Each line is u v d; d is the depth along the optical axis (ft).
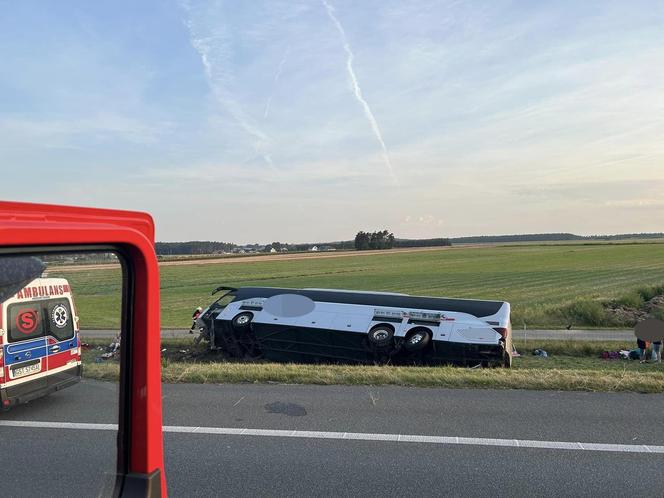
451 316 38.06
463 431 17.37
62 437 5.72
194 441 16.62
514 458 15.33
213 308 44.42
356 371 24.98
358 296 41.52
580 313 73.72
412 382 23.03
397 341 37.35
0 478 5.40
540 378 23.00
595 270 181.88
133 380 6.05
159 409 6.22
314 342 39.70
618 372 24.91
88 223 5.21
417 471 14.57
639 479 14.06
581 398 20.72
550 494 13.30
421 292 125.90
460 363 36.55
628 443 16.33
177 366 26.55
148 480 6.01
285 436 17.03
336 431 17.44
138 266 6.00
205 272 206.59
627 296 84.69
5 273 4.78
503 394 21.40
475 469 14.67
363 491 13.50
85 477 5.87
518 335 60.18
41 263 5.05
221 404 20.27
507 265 225.15
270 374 24.09
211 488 13.61
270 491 13.47
